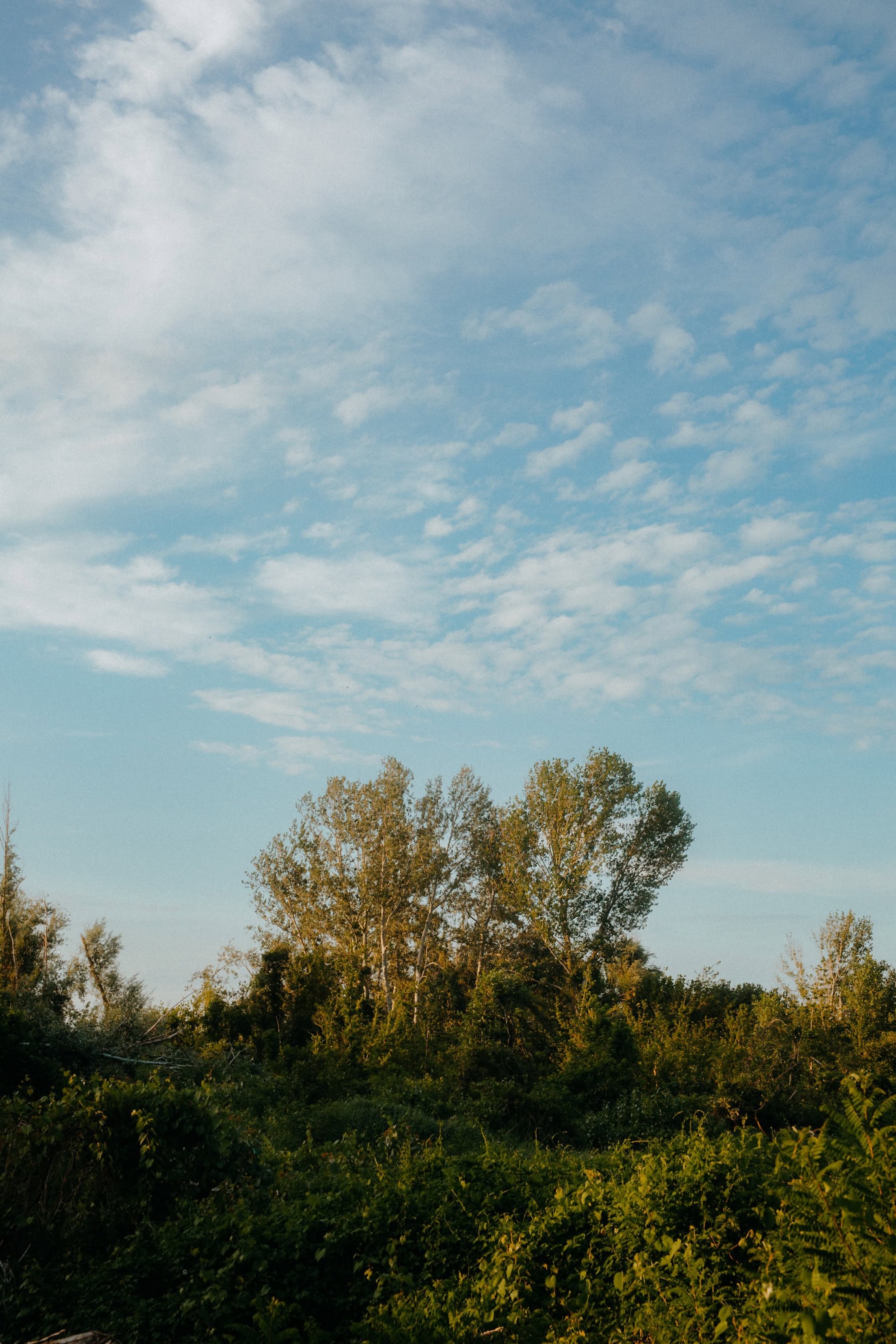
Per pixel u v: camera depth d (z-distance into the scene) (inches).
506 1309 268.4
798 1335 154.4
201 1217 374.9
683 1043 1151.0
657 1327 226.8
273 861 1726.1
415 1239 345.1
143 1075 745.6
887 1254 151.3
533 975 1681.8
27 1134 400.5
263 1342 277.6
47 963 1246.3
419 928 1801.2
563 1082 1032.8
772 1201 306.0
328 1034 1213.7
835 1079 965.2
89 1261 358.9
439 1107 906.1
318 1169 512.7
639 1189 320.2
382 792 1737.2
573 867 1635.1
